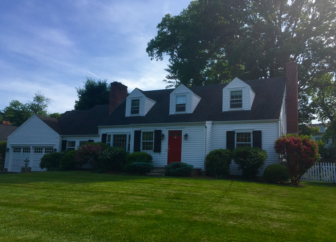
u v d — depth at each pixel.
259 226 5.86
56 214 6.55
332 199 9.59
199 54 31.58
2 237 5.04
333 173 15.46
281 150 14.56
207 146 18.11
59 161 22.61
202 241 4.91
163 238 5.03
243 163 15.69
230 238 5.09
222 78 34.12
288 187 12.50
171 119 19.98
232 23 31.08
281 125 17.73
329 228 5.91
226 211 7.02
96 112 27.08
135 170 17.64
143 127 20.44
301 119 31.00
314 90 31.81
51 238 5.02
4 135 35.34
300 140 14.27
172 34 33.19
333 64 26.58
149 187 10.70
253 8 29.97
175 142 19.17
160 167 18.31
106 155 18.64
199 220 6.16
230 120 18.09
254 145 17.17
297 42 28.52
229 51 29.92
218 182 12.80
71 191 9.66
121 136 22.17
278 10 31.55
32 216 6.36
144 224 5.80
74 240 4.93
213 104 20.23
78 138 24.38
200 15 30.48
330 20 28.53
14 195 8.88
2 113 57.84
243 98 18.67
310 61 27.61
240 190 10.65
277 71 28.50
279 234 5.39
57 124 26.94
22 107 53.97
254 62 26.69
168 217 6.34
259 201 8.54
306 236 5.33
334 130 36.22
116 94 25.31
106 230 5.43
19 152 26.42
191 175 16.23
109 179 13.37
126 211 6.84
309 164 13.91
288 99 20.39
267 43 29.98
